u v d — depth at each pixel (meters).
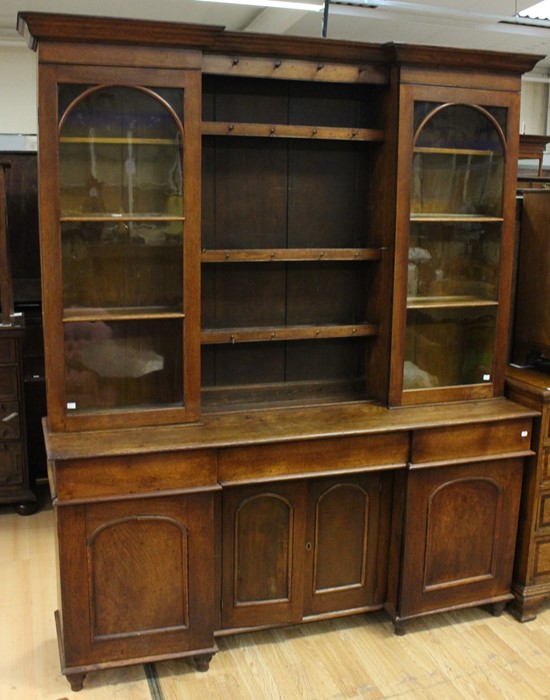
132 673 2.27
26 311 3.79
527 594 2.58
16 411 3.38
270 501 2.29
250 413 2.43
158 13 5.16
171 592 2.20
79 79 2.00
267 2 3.92
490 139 2.50
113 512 2.09
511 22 4.65
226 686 2.20
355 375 2.70
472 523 2.50
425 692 2.19
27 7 4.96
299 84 2.44
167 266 2.24
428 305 2.50
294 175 2.49
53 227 2.06
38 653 2.37
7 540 3.21
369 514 2.43
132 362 2.25
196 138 2.12
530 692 2.20
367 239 2.61
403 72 2.29
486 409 2.51
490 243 2.59
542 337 2.75
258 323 2.55
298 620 2.42
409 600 2.46
